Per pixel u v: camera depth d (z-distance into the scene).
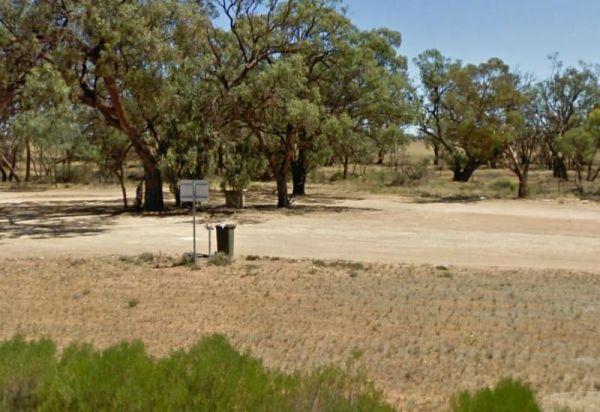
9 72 26.70
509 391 5.45
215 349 6.18
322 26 36.94
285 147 37.16
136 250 20.64
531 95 48.91
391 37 48.16
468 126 46.91
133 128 33.06
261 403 5.41
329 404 5.62
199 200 18.14
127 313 12.62
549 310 12.89
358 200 43.78
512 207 38.50
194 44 30.16
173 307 13.11
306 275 16.47
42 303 13.45
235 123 36.56
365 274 16.69
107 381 5.38
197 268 17.23
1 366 6.02
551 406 7.32
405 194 49.81
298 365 9.05
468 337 10.98
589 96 62.84
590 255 20.48
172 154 31.98
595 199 43.72
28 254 19.86
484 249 21.58
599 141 47.94
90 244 22.12
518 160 59.97
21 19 26.52
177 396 5.27
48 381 5.52
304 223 29.17
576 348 10.38
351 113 40.25
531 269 17.64
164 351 9.93
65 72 27.44
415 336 11.03
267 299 13.80
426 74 65.62
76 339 10.59
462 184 59.81
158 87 29.06
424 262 18.80
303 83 35.69
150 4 28.39
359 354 8.98
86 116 36.56
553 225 28.97
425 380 8.68
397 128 41.41
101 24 26.83
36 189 53.84
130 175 64.19
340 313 12.61
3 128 49.19
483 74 46.69
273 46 35.62
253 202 41.25
